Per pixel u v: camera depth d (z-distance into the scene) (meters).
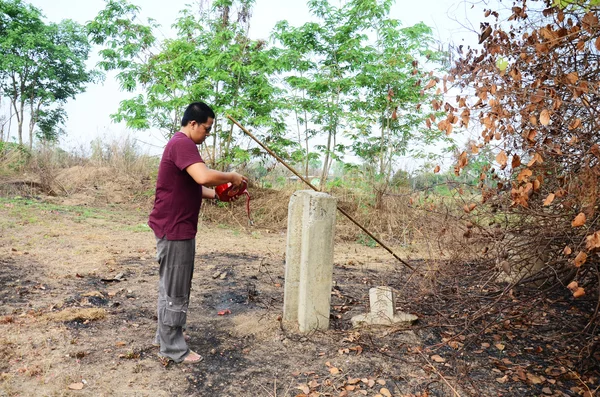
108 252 6.28
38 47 21.69
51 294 4.45
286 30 11.23
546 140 2.96
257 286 5.22
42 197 10.80
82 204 10.63
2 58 20.06
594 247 2.37
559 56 2.91
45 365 3.06
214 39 10.30
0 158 13.06
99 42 10.55
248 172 11.59
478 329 3.91
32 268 5.24
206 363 3.31
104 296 4.54
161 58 10.49
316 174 12.07
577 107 2.95
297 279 4.00
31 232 7.04
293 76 10.77
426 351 3.56
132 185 12.24
